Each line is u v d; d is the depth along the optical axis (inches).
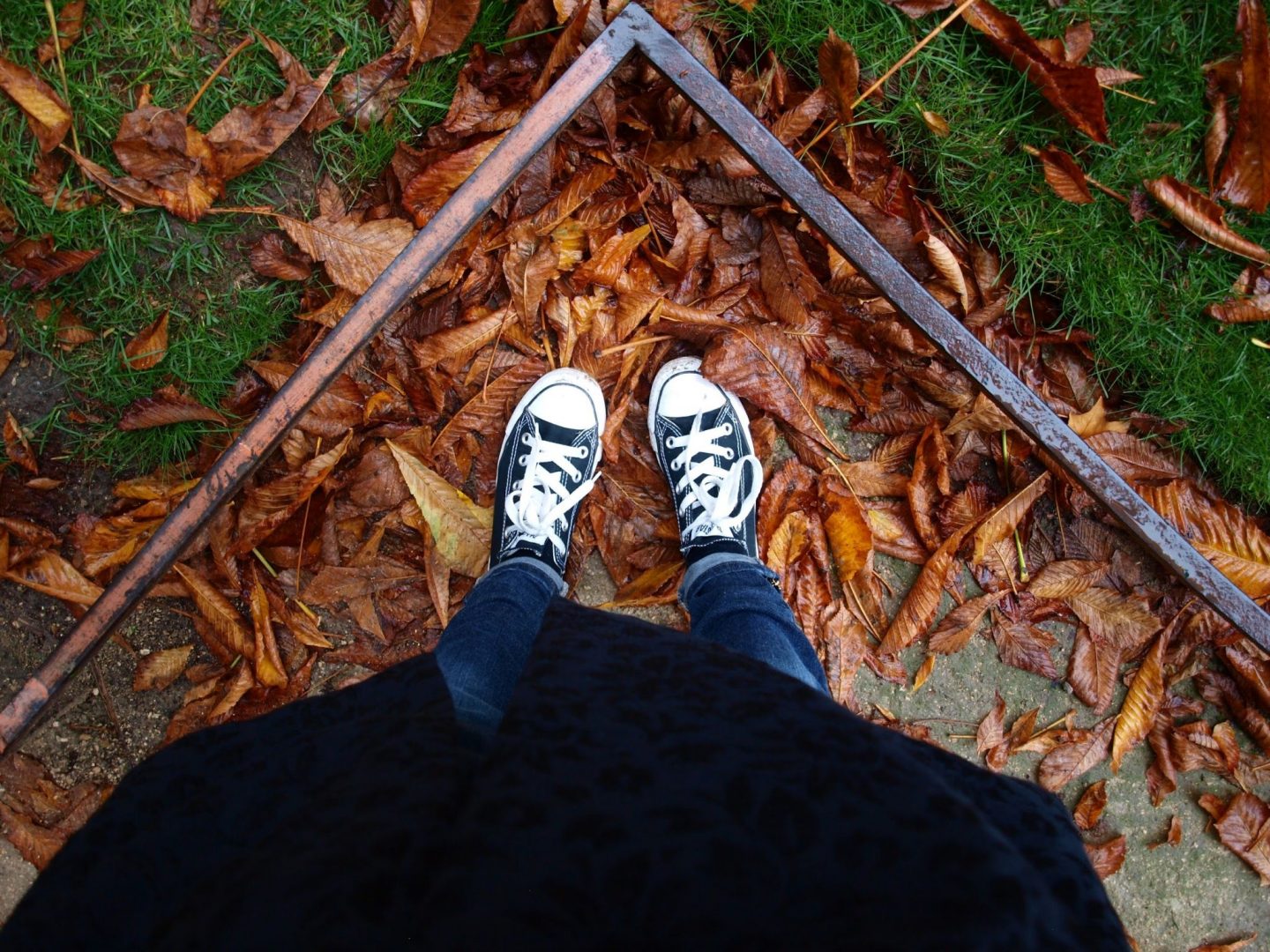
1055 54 45.4
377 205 44.2
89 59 41.8
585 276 44.0
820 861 19.2
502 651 35.9
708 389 47.0
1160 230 47.4
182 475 43.8
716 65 44.8
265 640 43.9
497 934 17.2
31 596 43.8
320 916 18.0
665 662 26.9
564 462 44.9
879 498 48.2
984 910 17.3
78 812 43.7
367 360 44.4
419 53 42.3
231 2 42.5
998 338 47.4
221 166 41.6
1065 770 48.8
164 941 19.8
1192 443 48.2
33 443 43.0
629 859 18.8
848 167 44.6
